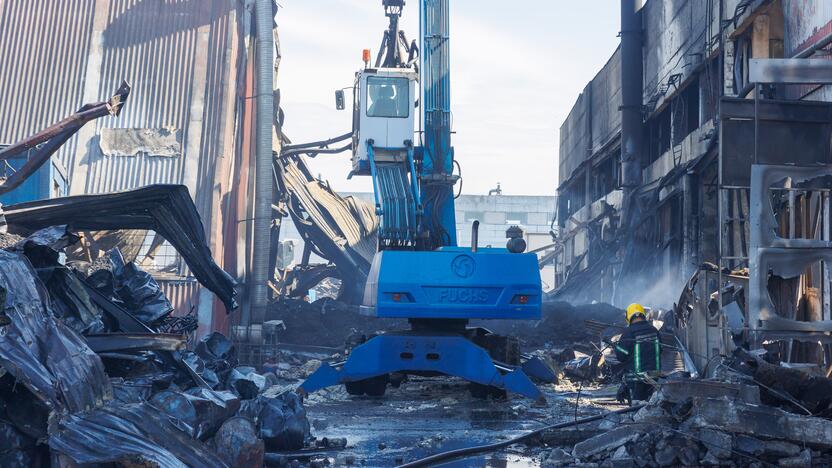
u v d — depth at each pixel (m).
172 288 24.05
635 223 38.66
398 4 21.89
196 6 29.23
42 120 28.11
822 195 12.18
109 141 27.17
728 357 11.78
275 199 35.59
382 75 18.31
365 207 40.09
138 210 11.60
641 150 39.53
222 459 7.20
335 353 26.56
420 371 14.47
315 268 42.78
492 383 13.74
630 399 12.78
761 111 13.20
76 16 29.67
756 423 7.88
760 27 24.44
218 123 27.30
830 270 11.65
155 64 28.45
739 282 13.70
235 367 12.75
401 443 9.98
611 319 29.83
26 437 5.97
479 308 13.94
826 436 7.81
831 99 17.20
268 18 25.06
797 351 13.02
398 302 13.91
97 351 8.20
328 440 9.64
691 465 7.86
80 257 20.11
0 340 5.98
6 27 29.64
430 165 17.20
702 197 30.77
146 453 6.07
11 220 11.06
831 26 17.11
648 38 39.25
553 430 9.73
